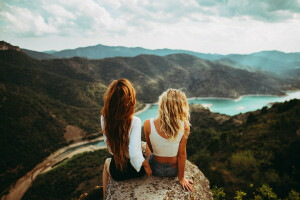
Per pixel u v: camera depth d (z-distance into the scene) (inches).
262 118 1315.2
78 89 7573.8
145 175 101.9
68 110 5935.0
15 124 4306.1
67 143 4522.6
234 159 443.2
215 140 1114.1
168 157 91.4
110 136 74.9
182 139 85.4
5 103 4815.5
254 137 831.7
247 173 372.2
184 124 82.2
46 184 2405.3
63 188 2185.0
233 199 293.6
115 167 89.4
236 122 3499.0
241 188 315.0
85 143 4736.7
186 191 92.0
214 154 964.6
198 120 4596.5
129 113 72.5
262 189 212.2
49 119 5002.5
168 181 97.5
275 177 309.3
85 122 5536.4
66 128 4985.2
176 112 78.5
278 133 714.2
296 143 370.0
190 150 2274.9
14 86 5954.7
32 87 6830.7
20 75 7150.6
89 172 2480.3
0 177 2984.7
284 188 283.9
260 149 551.2
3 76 6678.2
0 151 3452.3
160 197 86.4
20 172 3203.7
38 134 4372.5
